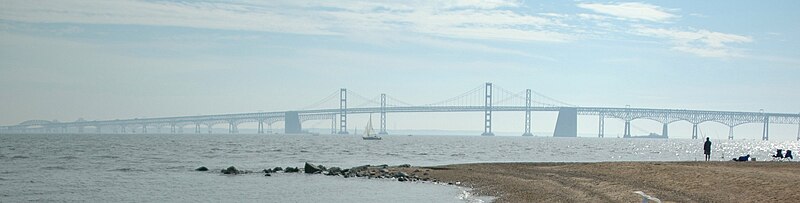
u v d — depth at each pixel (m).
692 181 31.95
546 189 33.94
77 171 54.03
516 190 34.31
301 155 87.50
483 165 51.16
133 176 48.97
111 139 174.62
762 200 25.50
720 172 34.09
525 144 165.25
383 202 32.12
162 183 43.25
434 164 67.75
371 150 108.88
